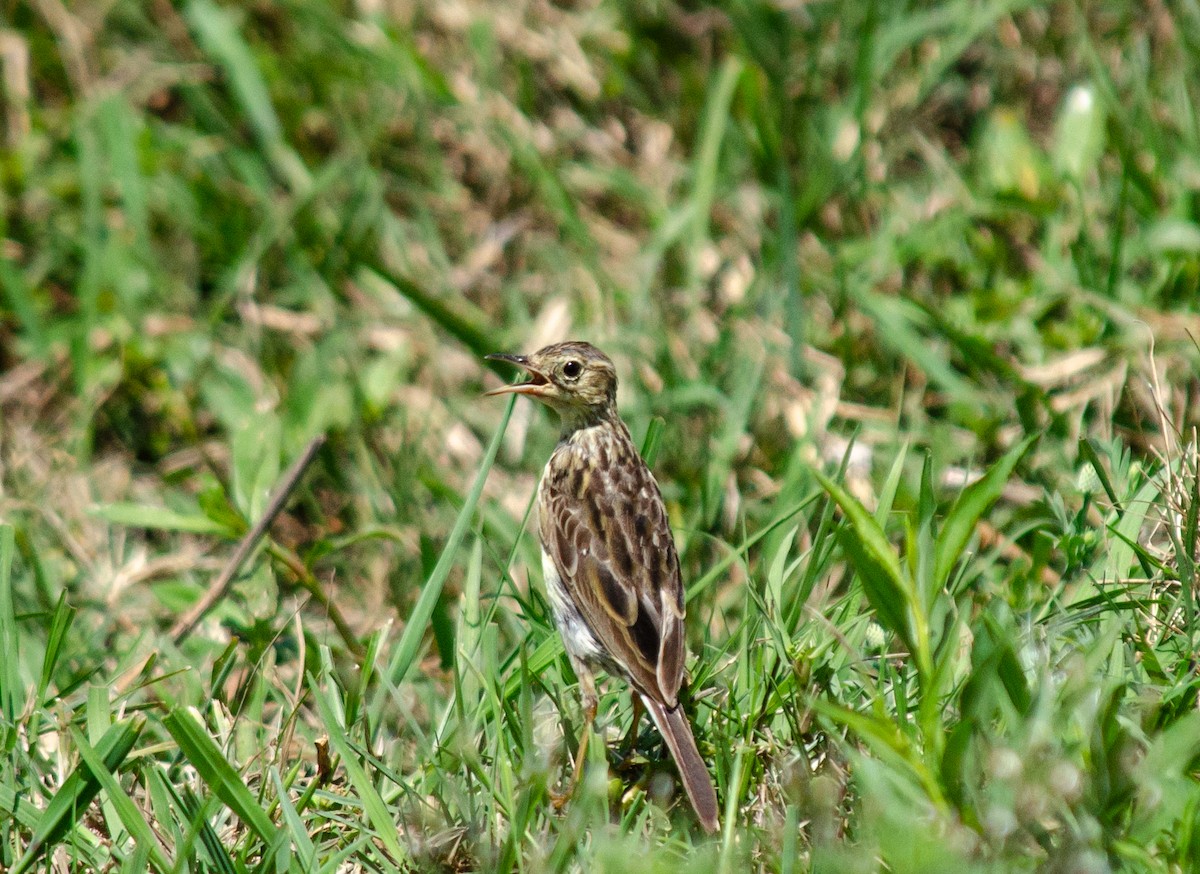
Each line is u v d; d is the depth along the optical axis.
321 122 15.30
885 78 15.41
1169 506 9.57
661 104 15.62
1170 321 12.35
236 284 13.91
